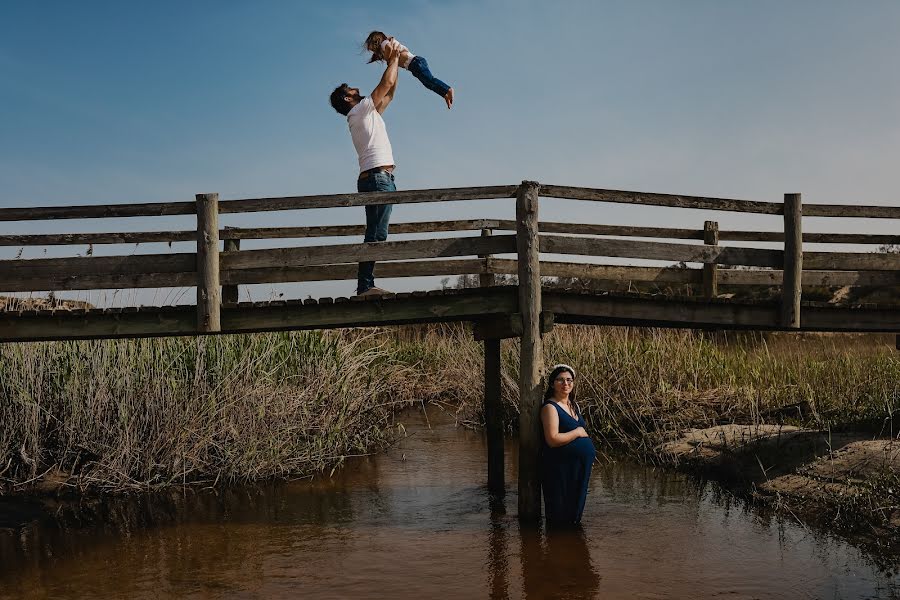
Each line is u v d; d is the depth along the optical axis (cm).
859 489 699
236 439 924
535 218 727
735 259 783
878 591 535
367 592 559
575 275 755
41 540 700
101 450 896
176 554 655
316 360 1080
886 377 1099
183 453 895
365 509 798
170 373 970
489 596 546
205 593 561
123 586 578
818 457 809
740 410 1090
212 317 721
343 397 1073
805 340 1603
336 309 734
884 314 816
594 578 580
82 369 943
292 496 854
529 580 579
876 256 805
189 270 727
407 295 723
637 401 1152
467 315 754
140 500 838
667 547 652
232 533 717
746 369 1245
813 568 586
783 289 789
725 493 826
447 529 724
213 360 1008
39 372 920
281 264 733
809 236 832
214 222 722
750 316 791
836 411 1016
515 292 743
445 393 1559
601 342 1268
